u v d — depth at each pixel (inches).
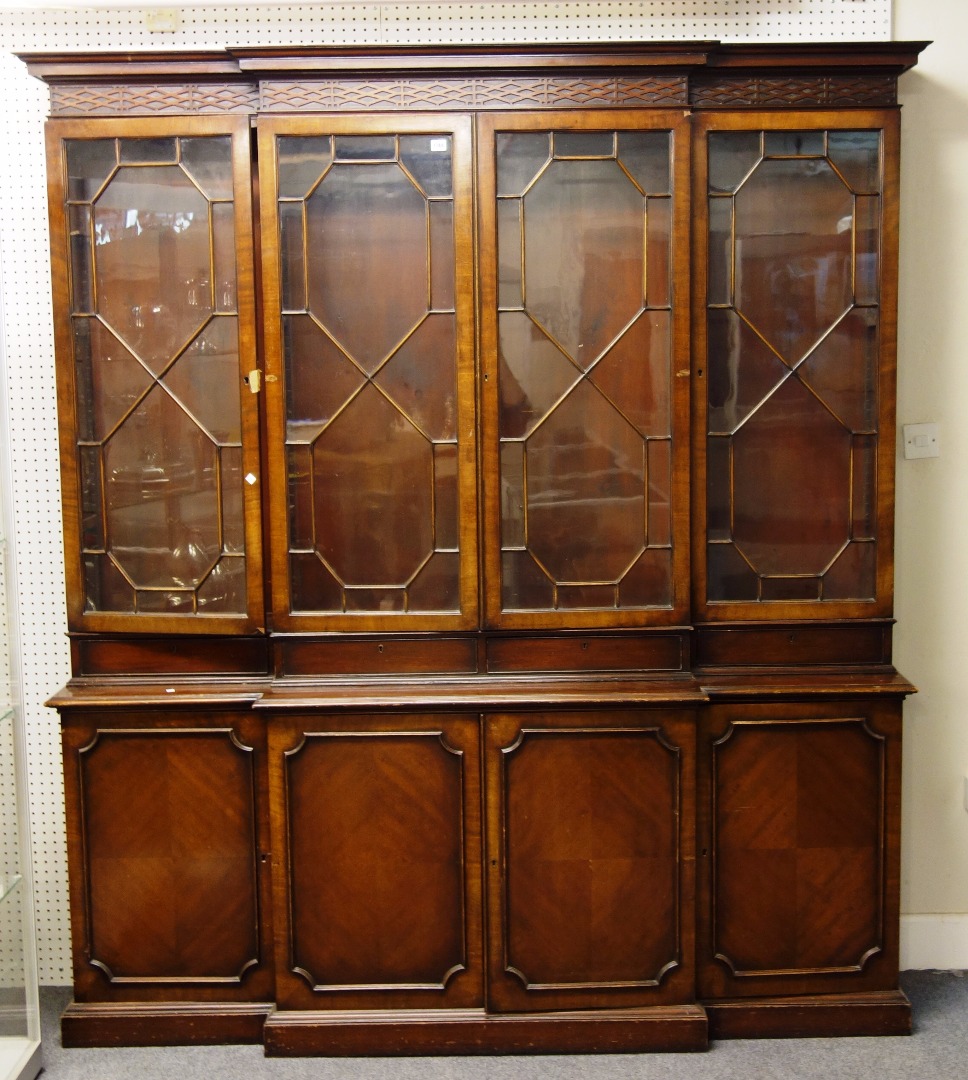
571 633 97.9
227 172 94.7
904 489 109.5
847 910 100.6
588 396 96.2
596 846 97.1
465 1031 98.0
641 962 98.4
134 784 98.9
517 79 93.0
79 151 94.7
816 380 98.3
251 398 95.9
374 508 97.2
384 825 97.2
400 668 98.6
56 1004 110.6
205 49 96.0
